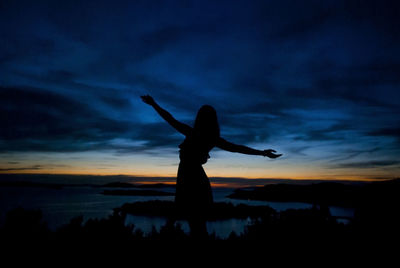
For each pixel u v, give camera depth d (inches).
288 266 103.9
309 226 128.6
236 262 104.9
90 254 95.5
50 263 92.0
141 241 104.0
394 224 114.8
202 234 96.0
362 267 102.0
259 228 130.2
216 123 101.4
